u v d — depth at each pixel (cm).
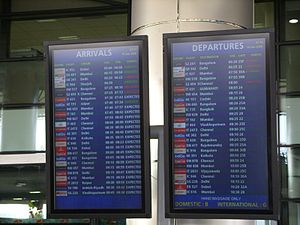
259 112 328
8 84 891
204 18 384
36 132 873
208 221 366
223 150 330
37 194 860
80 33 894
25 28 906
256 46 328
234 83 330
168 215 331
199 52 333
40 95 880
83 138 345
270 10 869
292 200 816
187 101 334
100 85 344
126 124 340
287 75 845
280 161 827
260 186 326
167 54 335
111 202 341
